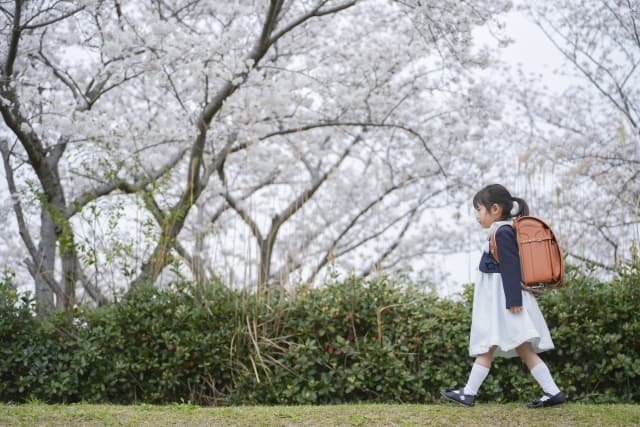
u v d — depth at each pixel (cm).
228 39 723
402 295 567
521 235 389
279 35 748
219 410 411
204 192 898
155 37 718
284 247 676
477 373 393
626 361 492
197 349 521
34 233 888
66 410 415
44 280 738
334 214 1007
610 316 513
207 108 745
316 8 750
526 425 359
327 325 534
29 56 757
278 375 517
